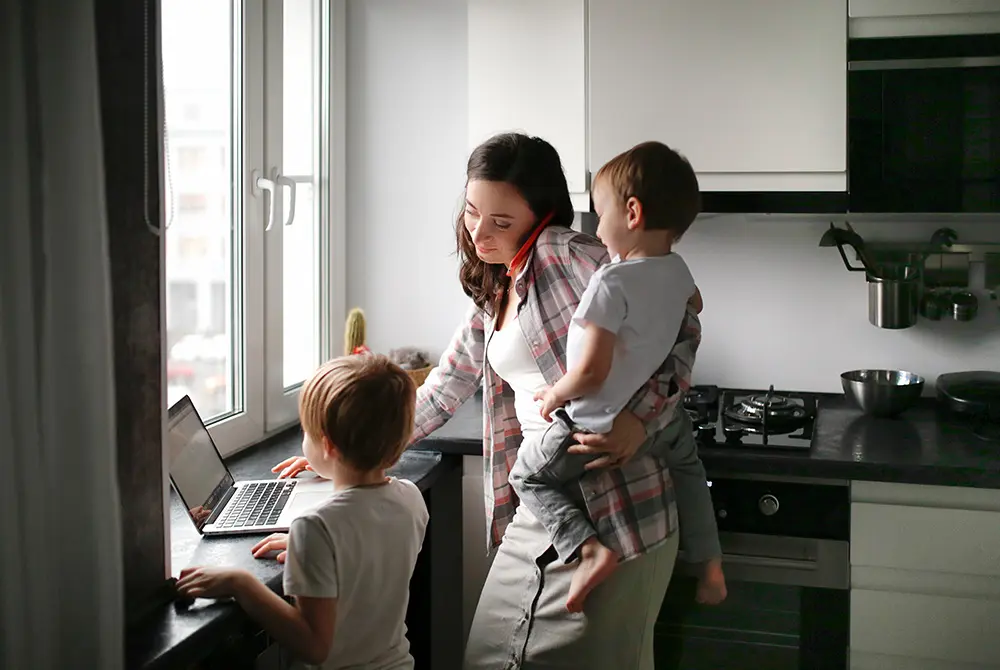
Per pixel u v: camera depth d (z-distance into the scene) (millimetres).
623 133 2375
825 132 2285
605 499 1774
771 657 2172
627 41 2350
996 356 2604
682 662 2213
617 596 1785
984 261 2561
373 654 1564
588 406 1713
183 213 2367
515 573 1898
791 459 2094
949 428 2348
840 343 2699
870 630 2125
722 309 2758
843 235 2568
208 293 2369
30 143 1178
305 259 2734
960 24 2199
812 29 2264
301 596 1436
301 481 1996
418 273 2896
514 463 2014
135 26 1292
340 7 2803
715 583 1939
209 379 2391
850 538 2117
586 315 1664
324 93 2760
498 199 1805
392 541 1560
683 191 1717
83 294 1217
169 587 1420
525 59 2420
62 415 1225
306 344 2773
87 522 1234
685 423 1931
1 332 1143
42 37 1181
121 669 1229
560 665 1819
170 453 1680
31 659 1184
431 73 2822
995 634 2064
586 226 2711
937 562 2078
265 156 2389
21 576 1169
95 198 1209
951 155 2232
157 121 1332
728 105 2318
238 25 2264
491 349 1934
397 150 2867
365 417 1530
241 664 1625
